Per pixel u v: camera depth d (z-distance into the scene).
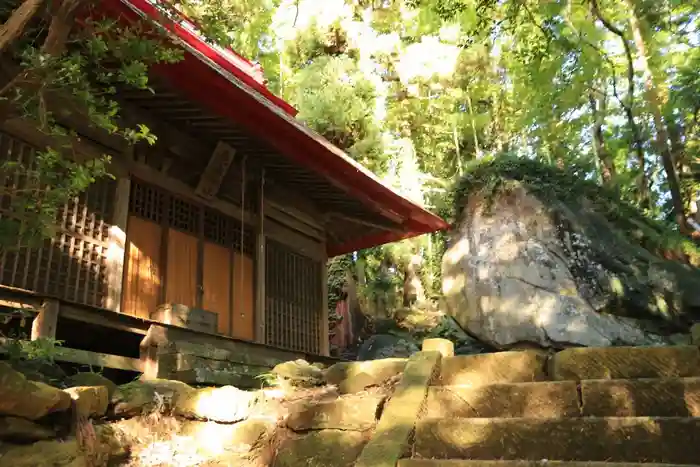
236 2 7.40
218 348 6.34
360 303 18.00
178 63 5.90
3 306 4.64
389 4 18.59
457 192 15.88
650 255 13.62
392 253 18.92
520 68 15.93
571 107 17.75
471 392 3.67
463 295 14.10
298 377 4.51
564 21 13.09
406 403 3.66
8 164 3.81
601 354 3.69
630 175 18.84
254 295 8.89
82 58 4.14
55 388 3.26
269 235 9.64
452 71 18.56
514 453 3.20
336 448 3.65
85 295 6.26
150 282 7.24
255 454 3.88
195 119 7.43
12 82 3.66
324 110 15.20
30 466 2.93
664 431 2.98
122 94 6.84
